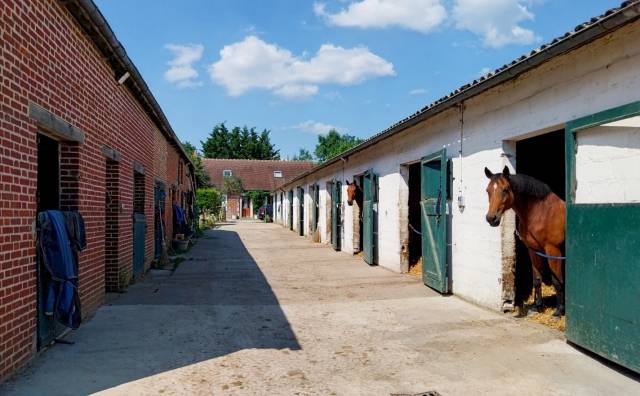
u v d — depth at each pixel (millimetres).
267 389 4043
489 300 6910
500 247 6621
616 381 4199
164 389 4012
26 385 4004
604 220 4559
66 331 5660
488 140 6922
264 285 9320
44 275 4883
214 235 23516
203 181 40594
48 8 4910
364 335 5723
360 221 15062
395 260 11102
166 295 8141
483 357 4863
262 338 5590
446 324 6180
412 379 4285
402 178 10836
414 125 9328
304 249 16922
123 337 5543
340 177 16953
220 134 67438
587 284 4812
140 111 9953
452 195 8086
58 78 5199
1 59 3900
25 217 4398
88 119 6281
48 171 5820
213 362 4719
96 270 6848
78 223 5367
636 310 4152
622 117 4402
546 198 5949
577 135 5129
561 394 3936
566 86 5297
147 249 11055
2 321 3953
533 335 5582
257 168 51125
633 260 4184
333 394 3949
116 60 7102
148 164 11047
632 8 3865
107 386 4047
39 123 4730
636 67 4367
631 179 4406
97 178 6742
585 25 4457
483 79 6152
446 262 8141
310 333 5820
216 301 7703
